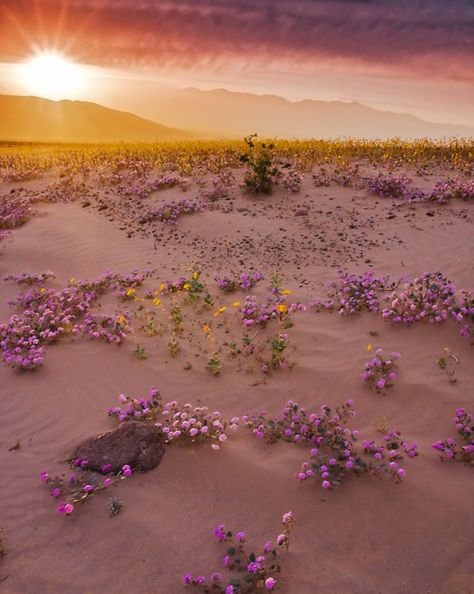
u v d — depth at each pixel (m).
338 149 19.70
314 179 15.66
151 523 4.77
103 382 7.19
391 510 4.67
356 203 13.62
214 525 4.72
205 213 13.79
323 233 12.01
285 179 15.47
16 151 29.97
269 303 8.86
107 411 6.55
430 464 5.16
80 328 8.62
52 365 7.67
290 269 10.41
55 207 15.52
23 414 6.64
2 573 4.36
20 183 18.98
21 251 12.50
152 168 18.95
